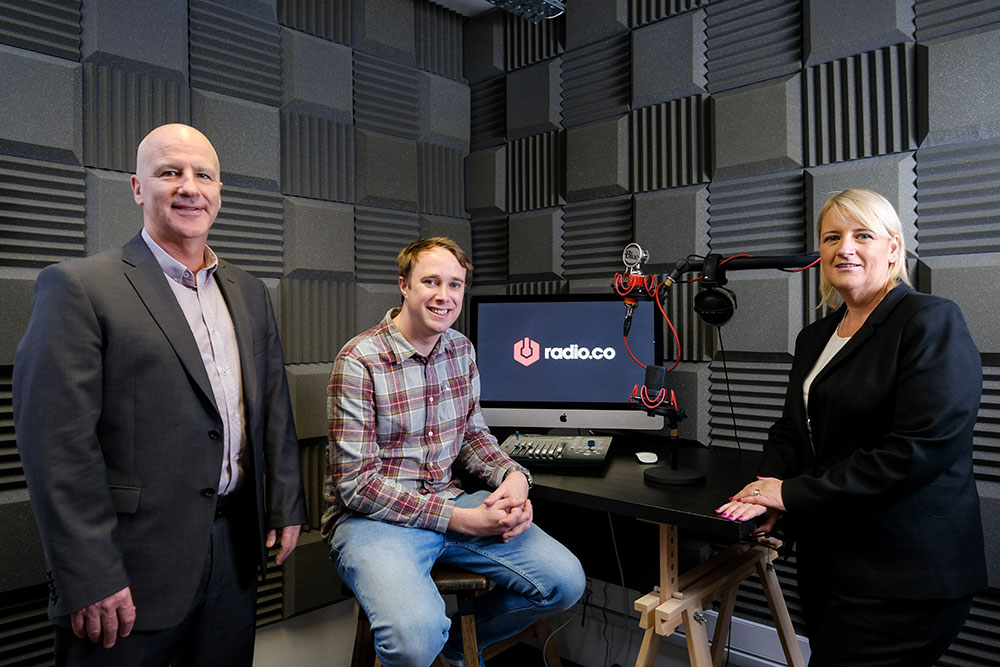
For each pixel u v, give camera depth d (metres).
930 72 1.88
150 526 1.36
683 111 2.40
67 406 1.27
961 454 1.36
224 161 2.23
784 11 2.17
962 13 1.85
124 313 1.36
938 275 1.89
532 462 1.93
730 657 2.26
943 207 1.89
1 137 1.79
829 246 1.56
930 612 1.34
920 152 1.92
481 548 1.78
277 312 2.38
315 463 2.47
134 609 1.33
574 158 2.69
